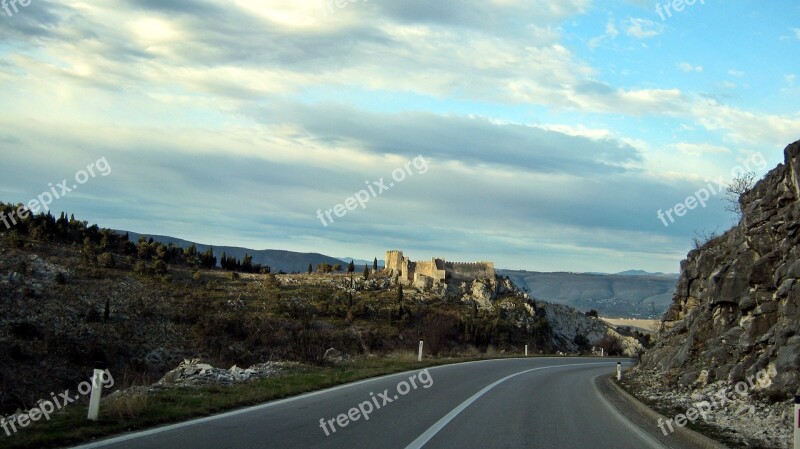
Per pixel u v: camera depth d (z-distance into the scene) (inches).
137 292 2282.2
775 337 582.6
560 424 489.4
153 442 333.1
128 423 375.9
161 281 2524.6
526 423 482.9
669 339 972.6
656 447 409.1
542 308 3555.6
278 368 789.2
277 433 382.3
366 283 3415.4
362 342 2269.9
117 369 1595.7
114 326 1892.2
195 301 2335.1
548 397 684.7
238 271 3543.3
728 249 897.5
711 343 732.7
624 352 2947.8
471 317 2888.8
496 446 381.1
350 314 2576.3
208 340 1979.6
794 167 682.2
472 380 839.7
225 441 348.2
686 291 1050.7
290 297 2758.4
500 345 2655.0
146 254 2974.9
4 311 1743.4
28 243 2452.0
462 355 1571.1
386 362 1041.5
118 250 2925.7
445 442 384.8
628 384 864.9
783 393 509.7
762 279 675.4
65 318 1838.1
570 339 3417.8
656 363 951.6
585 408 604.4
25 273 2116.1
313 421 434.9
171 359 1798.7
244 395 525.0
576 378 994.1
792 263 618.8
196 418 421.1
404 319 2667.3
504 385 796.6
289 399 543.5
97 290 2183.8
